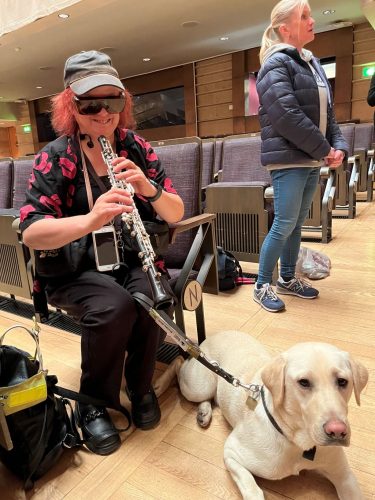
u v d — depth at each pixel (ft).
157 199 4.06
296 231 6.85
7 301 7.78
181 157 5.35
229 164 9.19
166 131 30.63
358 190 15.89
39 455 3.27
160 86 30.19
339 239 10.57
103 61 3.84
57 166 3.89
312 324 5.93
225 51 25.95
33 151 38.58
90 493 3.24
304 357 2.71
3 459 3.43
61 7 8.70
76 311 3.90
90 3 13.84
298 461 2.89
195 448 3.65
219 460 3.49
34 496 3.24
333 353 2.74
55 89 33.14
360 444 3.57
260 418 2.99
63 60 24.94
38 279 4.31
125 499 3.16
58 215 3.93
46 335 6.12
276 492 3.10
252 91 26.48
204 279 4.91
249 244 8.07
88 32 20.48
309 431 2.53
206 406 4.03
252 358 3.77
